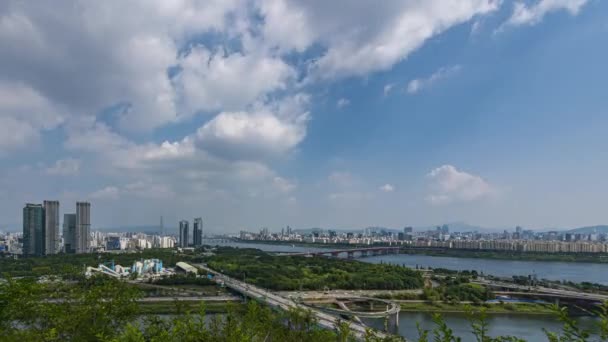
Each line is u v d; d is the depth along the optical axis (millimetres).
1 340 31391
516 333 134000
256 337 34469
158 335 27453
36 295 36875
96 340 34125
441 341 18844
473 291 197375
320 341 38062
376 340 31250
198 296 194875
